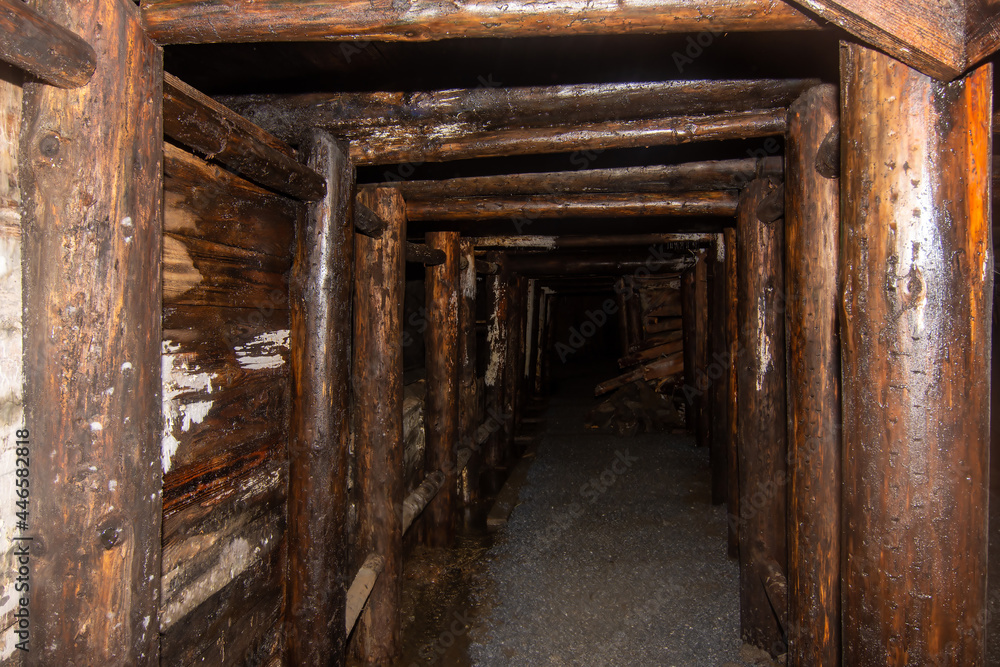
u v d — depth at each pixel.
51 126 0.90
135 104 0.96
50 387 0.91
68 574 0.92
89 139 0.91
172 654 1.27
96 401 0.92
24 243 0.91
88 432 0.92
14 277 0.91
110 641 0.95
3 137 0.89
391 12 1.02
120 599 0.96
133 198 0.96
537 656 2.45
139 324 0.98
